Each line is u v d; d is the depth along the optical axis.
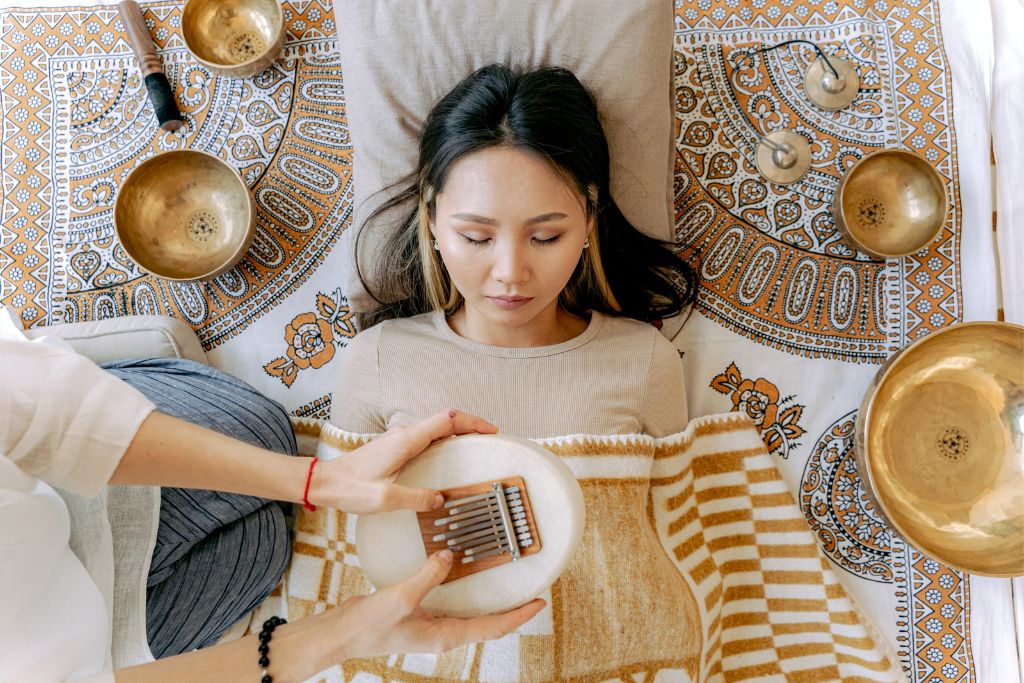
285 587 1.25
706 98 1.46
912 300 1.41
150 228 1.42
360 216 1.26
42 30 1.51
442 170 0.95
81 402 0.76
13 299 1.46
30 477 0.79
